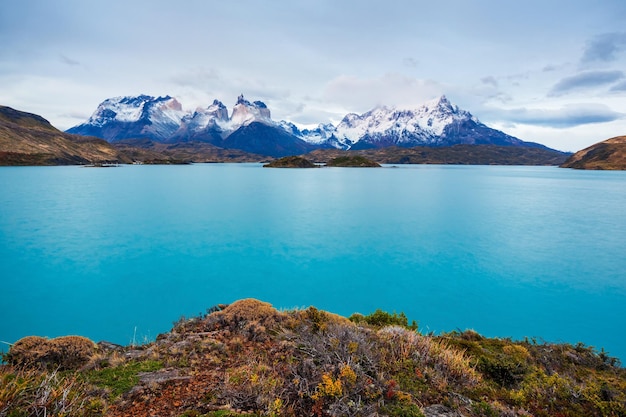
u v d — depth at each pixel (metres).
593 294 34.53
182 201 100.94
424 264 44.28
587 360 12.06
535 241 56.91
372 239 57.22
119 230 61.84
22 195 108.50
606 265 43.88
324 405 6.02
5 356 7.89
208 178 198.38
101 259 44.97
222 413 5.70
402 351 8.62
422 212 86.00
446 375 7.89
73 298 32.41
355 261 45.44
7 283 35.91
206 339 9.33
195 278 38.50
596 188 160.25
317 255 48.03
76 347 8.41
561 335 26.53
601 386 8.32
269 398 6.03
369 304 32.28
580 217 81.31
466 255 48.38
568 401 7.62
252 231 62.41
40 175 188.62
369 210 88.50
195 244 53.00
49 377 6.18
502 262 45.12
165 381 6.94
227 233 60.56
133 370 7.55
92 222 68.50
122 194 115.81
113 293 33.75
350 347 7.88
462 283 37.78
